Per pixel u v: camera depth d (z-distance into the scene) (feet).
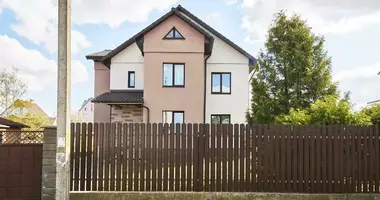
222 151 22.39
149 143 22.30
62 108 20.89
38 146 21.71
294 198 21.67
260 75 50.52
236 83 55.11
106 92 58.29
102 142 22.17
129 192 21.65
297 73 47.75
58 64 20.93
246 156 22.40
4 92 82.07
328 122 27.61
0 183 21.33
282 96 47.52
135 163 22.20
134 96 52.60
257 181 22.29
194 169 22.30
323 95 47.34
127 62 56.70
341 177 22.22
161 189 22.16
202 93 50.21
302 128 22.45
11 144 21.54
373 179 22.27
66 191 20.85
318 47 49.47
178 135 22.39
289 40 49.57
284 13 50.47
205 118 54.65
